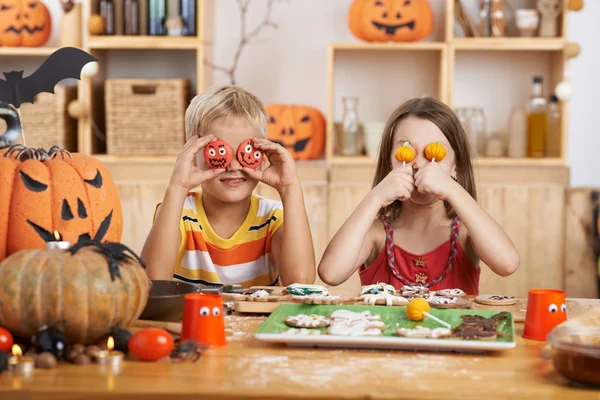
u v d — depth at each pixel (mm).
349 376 874
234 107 1551
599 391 824
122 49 3451
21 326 967
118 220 1345
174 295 1163
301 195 1583
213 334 1017
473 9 3357
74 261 983
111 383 841
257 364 927
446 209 1715
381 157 1759
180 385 834
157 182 3146
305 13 3381
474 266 1724
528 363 946
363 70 3404
